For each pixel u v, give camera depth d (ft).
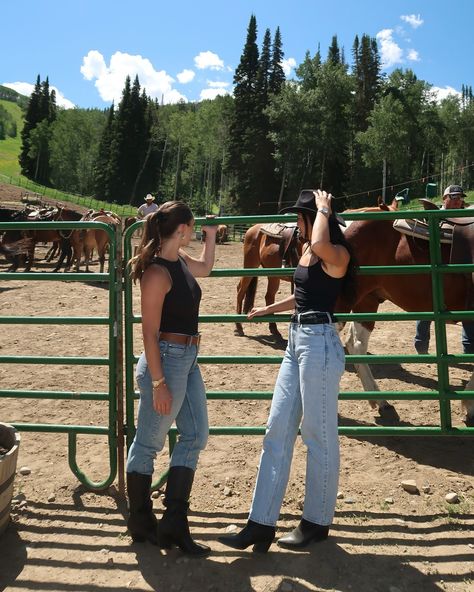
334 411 9.53
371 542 10.12
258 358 11.70
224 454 13.84
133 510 9.93
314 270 9.60
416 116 207.21
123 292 11.88
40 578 9.11
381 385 19.17
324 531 10.02
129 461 9.86
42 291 38.47
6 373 20.35
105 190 301.43
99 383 19.25
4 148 544.21
